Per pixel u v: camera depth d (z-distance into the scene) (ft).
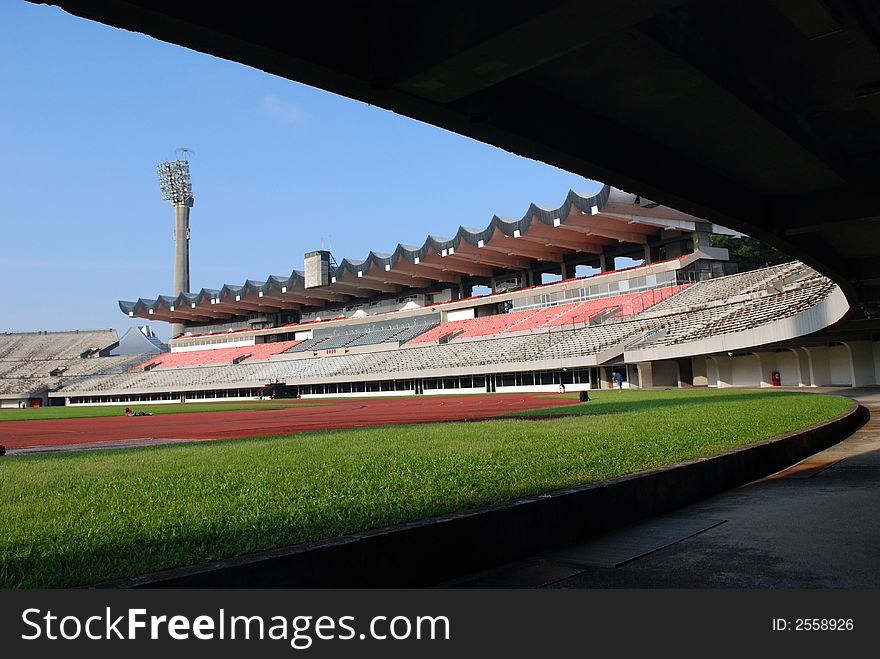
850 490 28.58
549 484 24.77
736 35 21.38
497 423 64.80
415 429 61.98
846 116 28.30
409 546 16.94
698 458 30.25
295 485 27.40
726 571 17.20
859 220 34.22
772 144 28.02
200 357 353.92
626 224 207.51
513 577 17.57
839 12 17.93
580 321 204.44
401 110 19.34
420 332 275.80
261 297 314.14
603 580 16.97
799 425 47.75
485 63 16.51
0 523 21.39
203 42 15.02
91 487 29.76
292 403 217.56
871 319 83.46
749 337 113.50
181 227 392.88
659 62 20.30
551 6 14.42
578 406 95.61
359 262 290.35
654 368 169.48
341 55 16.85
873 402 83.30
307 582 14.90
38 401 339.98
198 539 17.94
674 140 27.27
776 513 24.45
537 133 22.12
